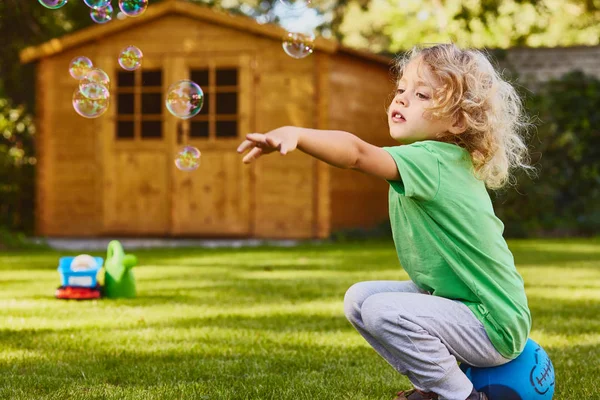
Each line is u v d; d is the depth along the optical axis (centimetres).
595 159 1190
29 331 369
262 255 795
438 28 1794
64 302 469
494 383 220
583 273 620
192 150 366
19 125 1223
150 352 325
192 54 1012
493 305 212
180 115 365
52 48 1037
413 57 226
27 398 252
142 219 1024
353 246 912
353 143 196
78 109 388
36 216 1052
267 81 998
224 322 395
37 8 1185
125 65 411
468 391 215
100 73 393
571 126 1184
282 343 344
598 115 1190
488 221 216
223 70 1021
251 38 1002
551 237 1097
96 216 1036
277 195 997
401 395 238
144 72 1040
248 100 1000
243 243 970
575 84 1201
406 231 223
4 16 1173
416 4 1902
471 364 220
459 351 215
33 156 1225
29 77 1236
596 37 1995
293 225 994
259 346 338
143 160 1024
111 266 493
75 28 1289
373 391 267
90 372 290
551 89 1218
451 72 216
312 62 989
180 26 1016
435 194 209
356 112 1046
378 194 1127
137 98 1025
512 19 1809
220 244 971
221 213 1006
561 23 1973
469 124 216
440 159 210
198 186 1012
